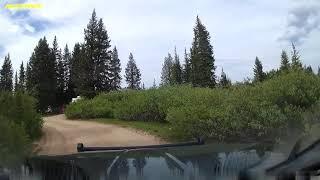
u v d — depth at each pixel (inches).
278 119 618.2
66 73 3663.9
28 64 3297.2
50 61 3198.8
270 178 84.5
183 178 86.7
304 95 699.4
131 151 116.4
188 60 3609.7
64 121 1374.3
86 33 2960.1
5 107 667.4
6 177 94.2
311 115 580.4
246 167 88.6
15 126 391.5
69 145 761.6
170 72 4013.3
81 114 1488.7
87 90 2881.4
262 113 653.9
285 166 84.3
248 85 858.1
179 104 1033.5
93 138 890.1
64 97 3570.4
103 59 2950.3
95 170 94.9
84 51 2960.1
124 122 1182.9
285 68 893.2
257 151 100.0
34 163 103.7
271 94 716.0
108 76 2957.7
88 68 2906.0
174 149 116.3
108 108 1449.3
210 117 739.4
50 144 745.6
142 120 1190.9
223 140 708.7
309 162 82.7
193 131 750.5
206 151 107.9
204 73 2918.3
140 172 91.3
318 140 85.1
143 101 1192.8
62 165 100.9
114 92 1643.7
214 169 89.5
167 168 92.9
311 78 750.5
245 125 676.1
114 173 91.8
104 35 2955.2
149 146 127.9
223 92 897.5
